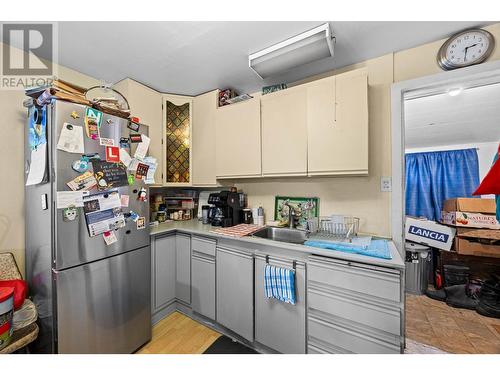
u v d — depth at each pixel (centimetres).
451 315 216
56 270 116
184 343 168
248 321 162
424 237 282
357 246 137
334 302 128
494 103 216
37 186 131
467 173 312
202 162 231
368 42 151
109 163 139
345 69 181
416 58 155
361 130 150
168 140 240
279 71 173
